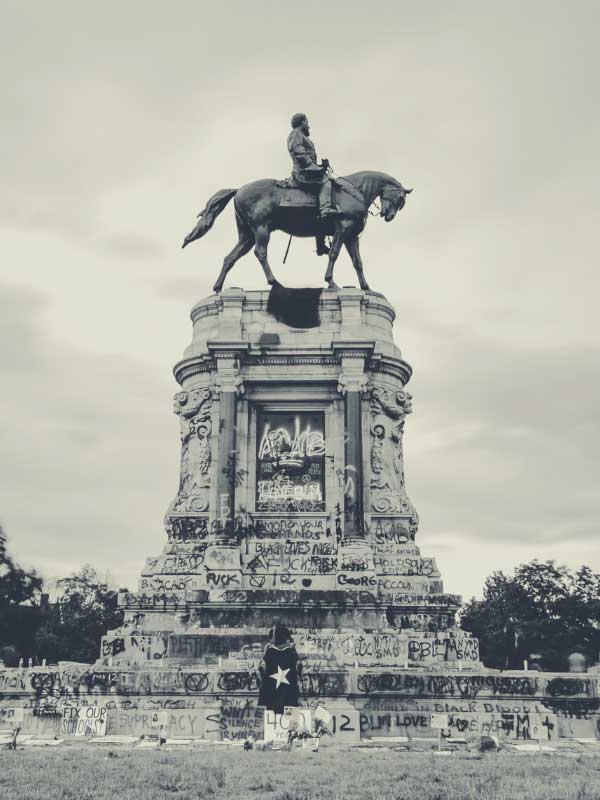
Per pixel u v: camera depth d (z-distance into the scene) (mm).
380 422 39156
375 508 37969
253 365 39000
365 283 40875
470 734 26438
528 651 82125
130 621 35750
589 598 84812
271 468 38250
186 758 20984
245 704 27984
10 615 84188
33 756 21250
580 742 26750
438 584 36312
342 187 40375
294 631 33688
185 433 40031
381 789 16609
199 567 37031
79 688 28953
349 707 26766
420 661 33281
